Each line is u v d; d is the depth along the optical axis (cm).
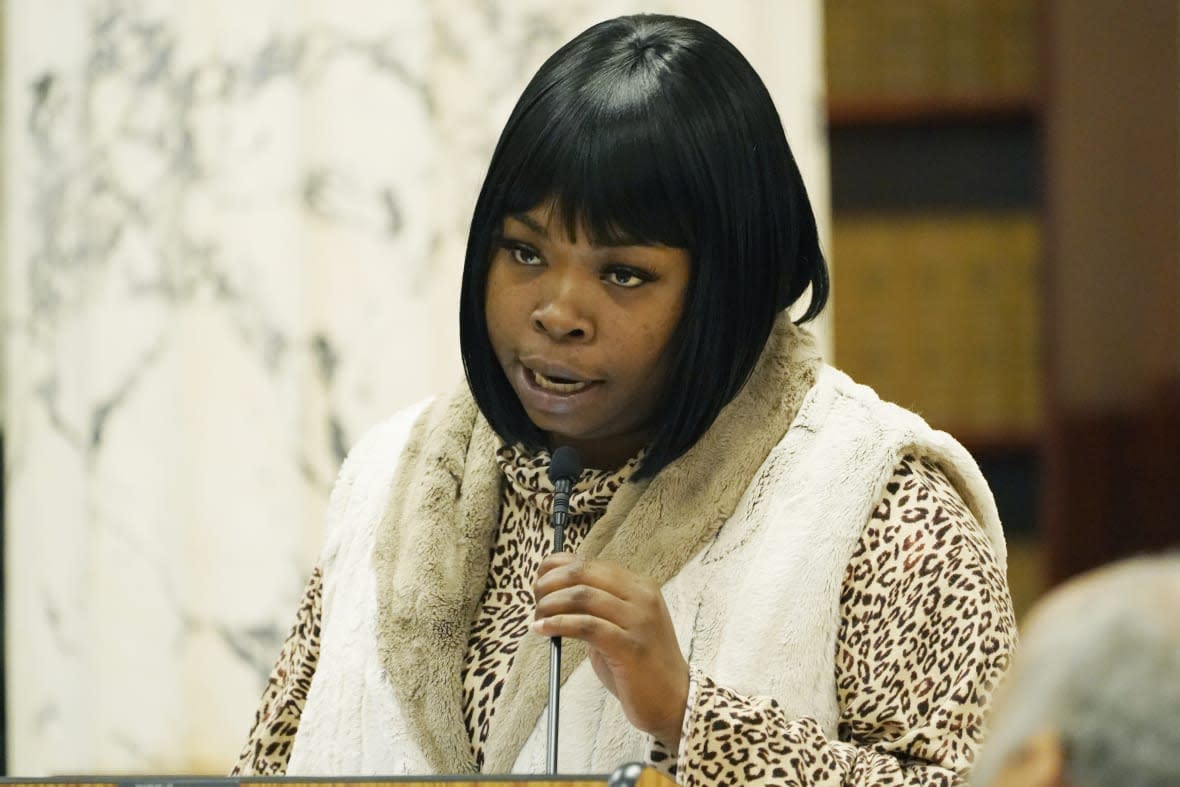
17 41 1090
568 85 541
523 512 599
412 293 1045
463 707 578
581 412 554
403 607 587
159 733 1041
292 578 1040
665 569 560
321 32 1051
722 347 551
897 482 561
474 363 586
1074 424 1291
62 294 1071
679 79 539
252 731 638
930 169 1459
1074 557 1291
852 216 1459
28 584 1080
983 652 522
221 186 1048
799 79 1045
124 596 1047
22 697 1077
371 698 582
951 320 1391
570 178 530
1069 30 1266
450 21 1059
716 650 548
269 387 1042
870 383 1395
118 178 1058
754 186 545
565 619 498
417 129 1046
